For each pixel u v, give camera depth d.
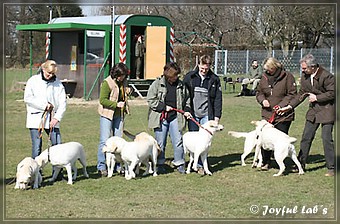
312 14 31.03
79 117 14.95
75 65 20.33
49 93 7.37
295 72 30.75
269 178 7.95
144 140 7.82
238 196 6.92
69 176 7.37
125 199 6.70
